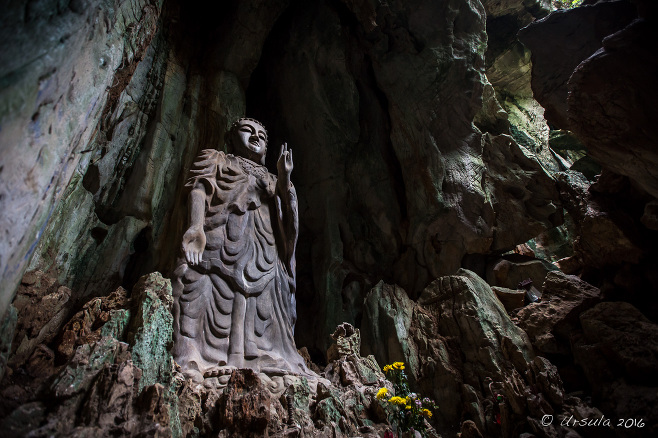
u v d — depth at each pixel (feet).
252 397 11.87
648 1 14.79
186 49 29.84
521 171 30.27
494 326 22.48
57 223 16.90
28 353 12.69
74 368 9.84
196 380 13.53
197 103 28.91
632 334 18.34
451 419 20.47
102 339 10.94
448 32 32.71
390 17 33.30
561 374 19.80
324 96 32.78
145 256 23.44
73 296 18.25
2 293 8.04
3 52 6.94
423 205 29.99
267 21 31.78
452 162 30.73
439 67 32.14
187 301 15.92
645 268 20.67
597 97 16.81
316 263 29.89
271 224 20.04
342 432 13.55
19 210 7.87
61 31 8.46
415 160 31.09
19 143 7.56
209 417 11.69
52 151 9.02
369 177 31.86
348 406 14.96
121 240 21.63
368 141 32.99
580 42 20.75
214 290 16.71
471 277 25.68
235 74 31.24
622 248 21.17
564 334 20.97
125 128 22.33
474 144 31.45
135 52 18.07
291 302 19.01
